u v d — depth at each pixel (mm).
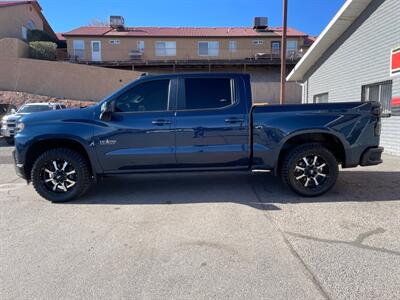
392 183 6059
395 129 9383
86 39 33688
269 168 5387
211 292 2777
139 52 33812
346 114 5258
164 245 3674
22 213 4828
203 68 33938
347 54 12086
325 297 2682
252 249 3535
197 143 5230
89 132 5160
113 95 5270
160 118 5191
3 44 26812
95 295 2768
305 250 3488
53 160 5258
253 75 33938
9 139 14430
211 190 5867
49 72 26203
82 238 3904
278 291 2773
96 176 5367
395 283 2854
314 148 5234
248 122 5223
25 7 32938
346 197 5289
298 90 29609
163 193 5742
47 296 2766
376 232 3906
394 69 9289
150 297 2723
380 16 9930
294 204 4996
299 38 34875
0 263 3328
